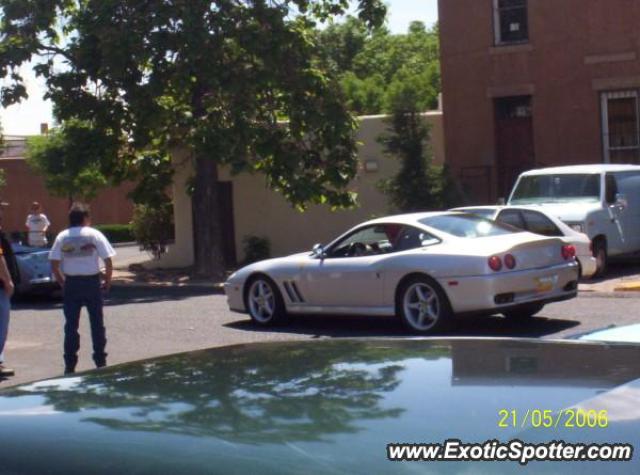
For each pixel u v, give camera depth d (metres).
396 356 3.21
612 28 22.69
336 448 2.28
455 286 11.35
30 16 21.41
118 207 47.25
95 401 2.80
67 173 22.97
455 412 2.49
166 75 20.70
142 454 2.35
